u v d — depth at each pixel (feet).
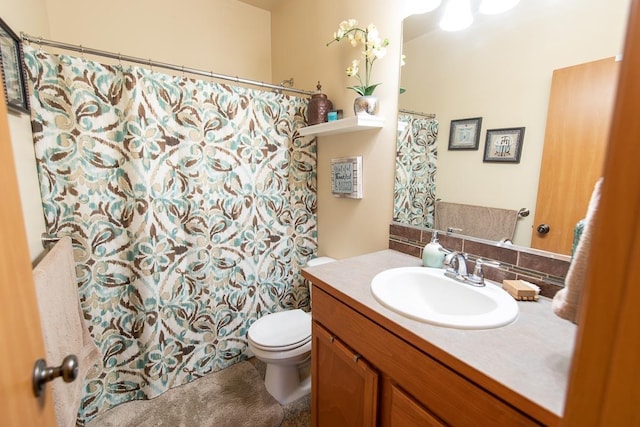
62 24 5.50
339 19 5.80
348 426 3.67
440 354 2.35
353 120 4.90
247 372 6.02
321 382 4.08
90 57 5.78
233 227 5.91
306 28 6.68
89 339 4.10
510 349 2.35
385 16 4.93
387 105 5.08
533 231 3.42
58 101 4.21
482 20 3.72
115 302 4.94
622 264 0.93
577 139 2.98
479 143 3.89
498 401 2.03
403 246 5.03
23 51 3.80
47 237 3.98
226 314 6.05
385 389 3.03
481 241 3.92
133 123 4.64
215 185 5.61
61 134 4.26
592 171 2.90
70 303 3.60
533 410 1.82
